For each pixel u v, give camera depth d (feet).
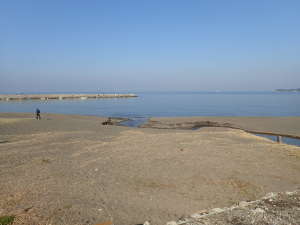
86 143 45.21
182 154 36.73
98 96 413.80
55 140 48.24
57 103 263.90
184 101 288.30
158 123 99.60
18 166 29.53
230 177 26.76
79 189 21.99
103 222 14.99
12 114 121.49
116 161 32.63
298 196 20.66
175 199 20.54
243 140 50.55
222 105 209.97
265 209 17.87
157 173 27.61
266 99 312.29
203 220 15.89
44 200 19.07
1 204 18.17
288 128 78.02
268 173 28.53
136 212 17.51
